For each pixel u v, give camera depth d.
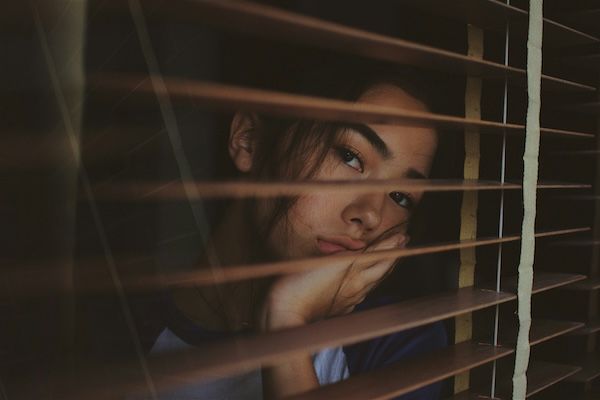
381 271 1.35
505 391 1.60
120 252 0.81
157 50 1.03
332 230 1.27
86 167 0.78
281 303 1.20
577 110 1.94
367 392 1.16
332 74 1.27
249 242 1.18
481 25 1.53
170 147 0.87
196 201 0.79
